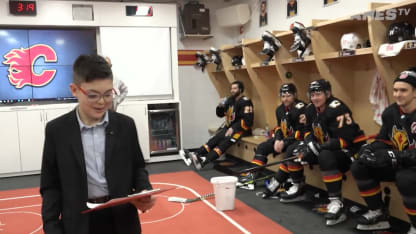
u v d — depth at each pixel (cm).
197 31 641
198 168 517
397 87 257
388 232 280
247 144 523
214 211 341
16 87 549
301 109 398
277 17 540
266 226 301
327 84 336
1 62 539
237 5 607
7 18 524
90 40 581
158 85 606
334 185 309
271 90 514
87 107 130
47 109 535
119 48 579
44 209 135
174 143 630
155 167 559
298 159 348
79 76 127
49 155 137
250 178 427
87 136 139
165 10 597
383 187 307
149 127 607
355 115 387
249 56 508
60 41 564
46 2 539
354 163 289
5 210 364
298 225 304
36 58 555
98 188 140
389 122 279
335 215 300
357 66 379
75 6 553
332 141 317
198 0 665
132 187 150
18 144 527
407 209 252
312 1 457
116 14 572
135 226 145
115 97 453
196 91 686
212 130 648
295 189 367
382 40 296
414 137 259
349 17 316
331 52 371
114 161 139
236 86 538
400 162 259
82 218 134
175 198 371
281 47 437
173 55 609
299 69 446
